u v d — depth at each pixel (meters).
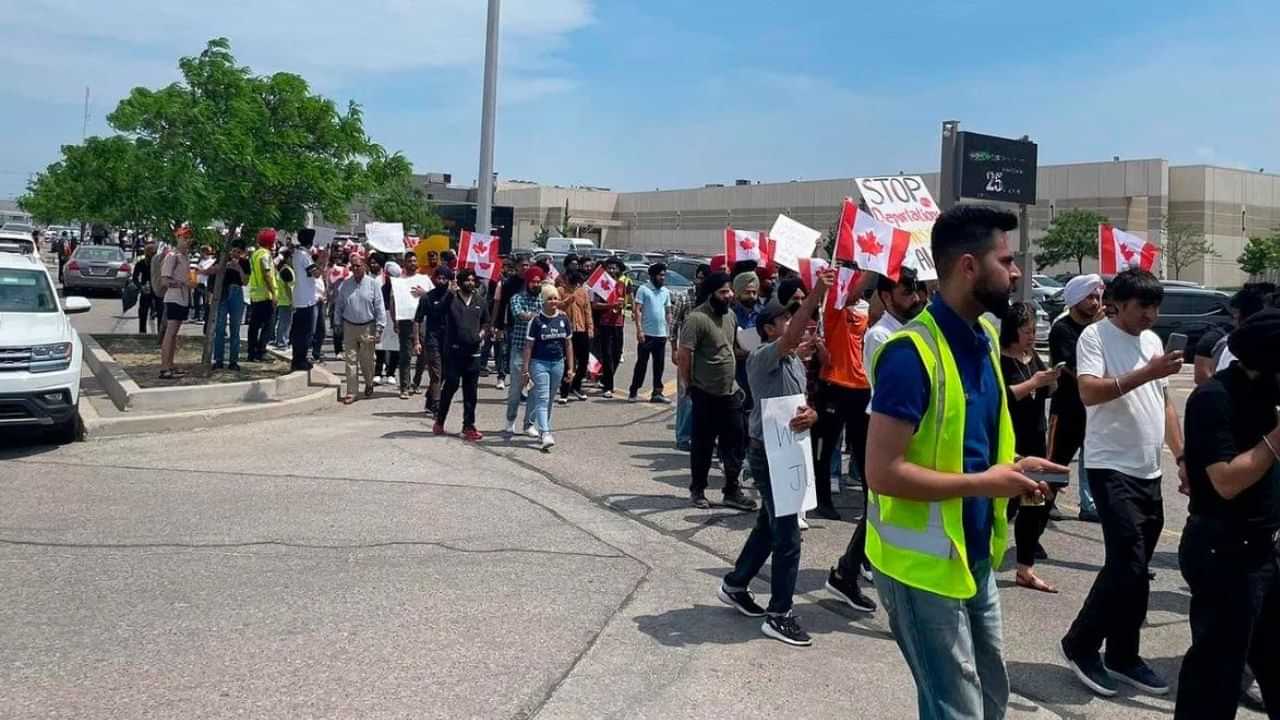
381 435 11.66
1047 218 59.31
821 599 6.59
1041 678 5.43
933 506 3.19
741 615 6.17
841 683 5.20
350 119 15.20
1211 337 7.15
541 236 75.69
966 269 3.18
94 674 4.93
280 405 12.77
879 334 6.80
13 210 116.81
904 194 8.71
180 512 8.12
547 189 88.44
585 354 15.13
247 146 13.41
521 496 9.00
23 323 10.55
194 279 16.36
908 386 3.10
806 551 7.66
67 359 10.52
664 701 4.89
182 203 13.29
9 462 9.84
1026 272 27.83
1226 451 4.04
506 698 4.82
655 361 15.28
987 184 30.72
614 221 90.44
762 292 11.11
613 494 9.24
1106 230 7.83
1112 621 5.21
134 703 4.61
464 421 11.59
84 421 11.16
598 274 15.78
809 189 70.19
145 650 5.25
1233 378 4.16
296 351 15.38
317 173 14.30
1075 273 53.47
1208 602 4.14
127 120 13.70
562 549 7.42
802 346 5.87
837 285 7.97
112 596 6.07
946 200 21.06
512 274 16.34
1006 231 3.21
